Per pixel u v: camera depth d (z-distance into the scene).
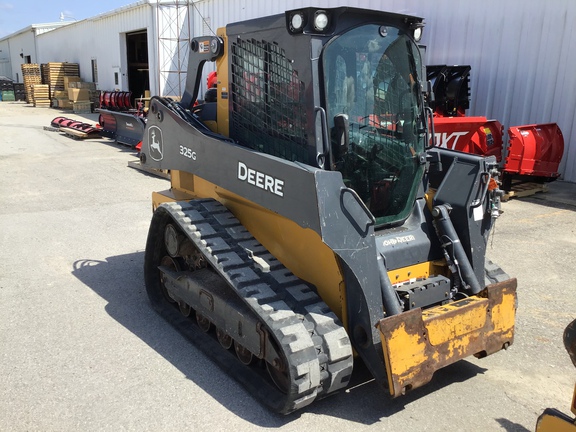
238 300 3.60
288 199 3.11
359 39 3.30
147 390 3.46
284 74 3.39
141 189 9.38
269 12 15.51
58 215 7.66
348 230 2.97
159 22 19.80
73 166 11.44
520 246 6.43
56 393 3.42
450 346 3.12
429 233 3.71
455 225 3.74
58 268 5.64
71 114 24.12
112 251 6.20
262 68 3.61
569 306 4.78
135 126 13.70
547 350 4.02
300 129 3.36
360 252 3.03
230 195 3.93
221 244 3.61
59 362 3.79
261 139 3.76
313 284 3.44
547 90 9.91
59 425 3.11
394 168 3.61
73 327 4.32
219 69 4.13
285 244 3.56
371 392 3.48
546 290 5.13
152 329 4.31
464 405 3.35
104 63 26.17
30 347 3.99
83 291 5.05
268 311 3.12
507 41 10.34
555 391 3.51
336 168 3.31
